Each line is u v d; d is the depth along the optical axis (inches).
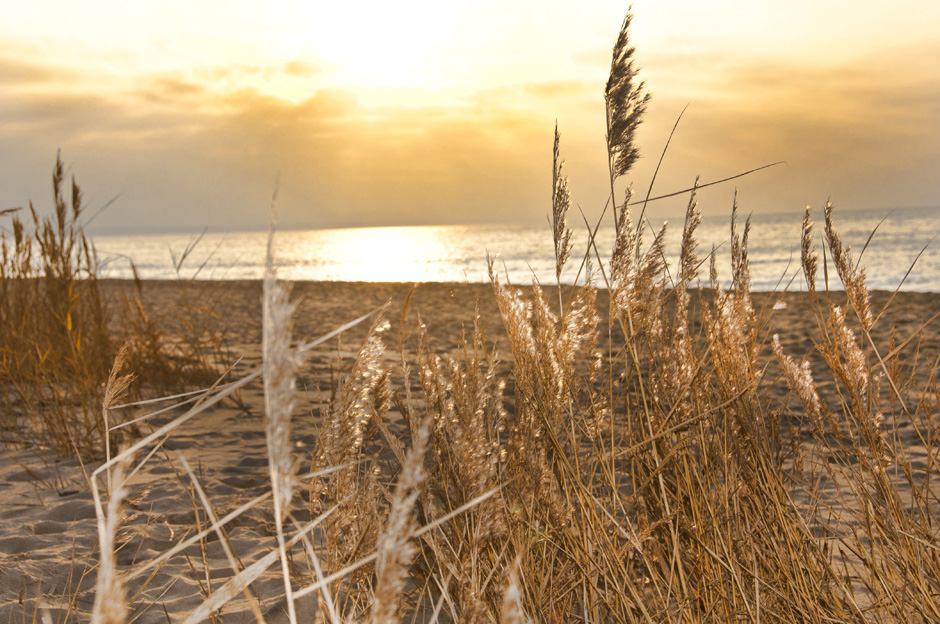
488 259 61.4
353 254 2834.6
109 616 18.8
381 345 46.4
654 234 65.0
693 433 66.0
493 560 59.0
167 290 743.7
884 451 58.2
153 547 97.5
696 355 69.7
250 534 103.3
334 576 30.1
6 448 146.9
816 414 61.6
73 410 146.5
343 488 46.8
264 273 21.1
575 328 61.9
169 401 187.8
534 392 60.7
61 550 95.7
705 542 62.4
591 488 64.4
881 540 62.3
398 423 149.3
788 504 64.0
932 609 54.9
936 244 1601.9
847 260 60.2
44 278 167.0
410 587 77.0
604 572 59.8
